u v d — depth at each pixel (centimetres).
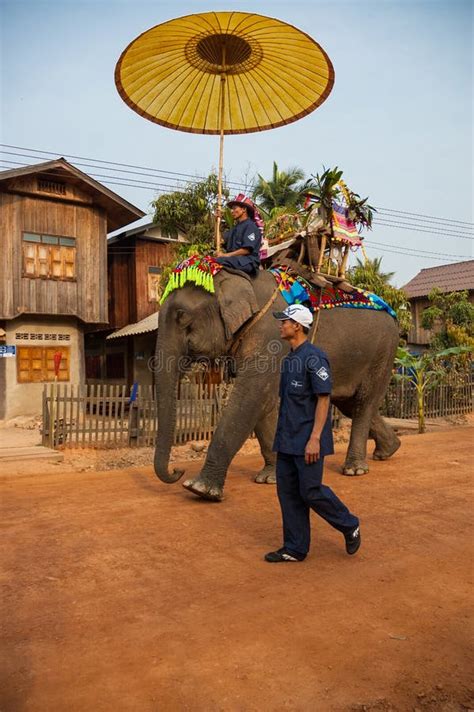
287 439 435
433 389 1745
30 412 1920
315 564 441
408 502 626
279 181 2823
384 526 539
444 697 274
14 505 617
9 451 1060
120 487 707
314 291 741
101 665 296
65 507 607
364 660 302
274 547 481
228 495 664
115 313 2288
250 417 655
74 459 1033
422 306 3031
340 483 723
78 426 1152
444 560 451
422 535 513
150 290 2241
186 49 665
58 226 1919
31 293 1864
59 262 1920
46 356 1959
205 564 441
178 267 662
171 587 396
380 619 349
